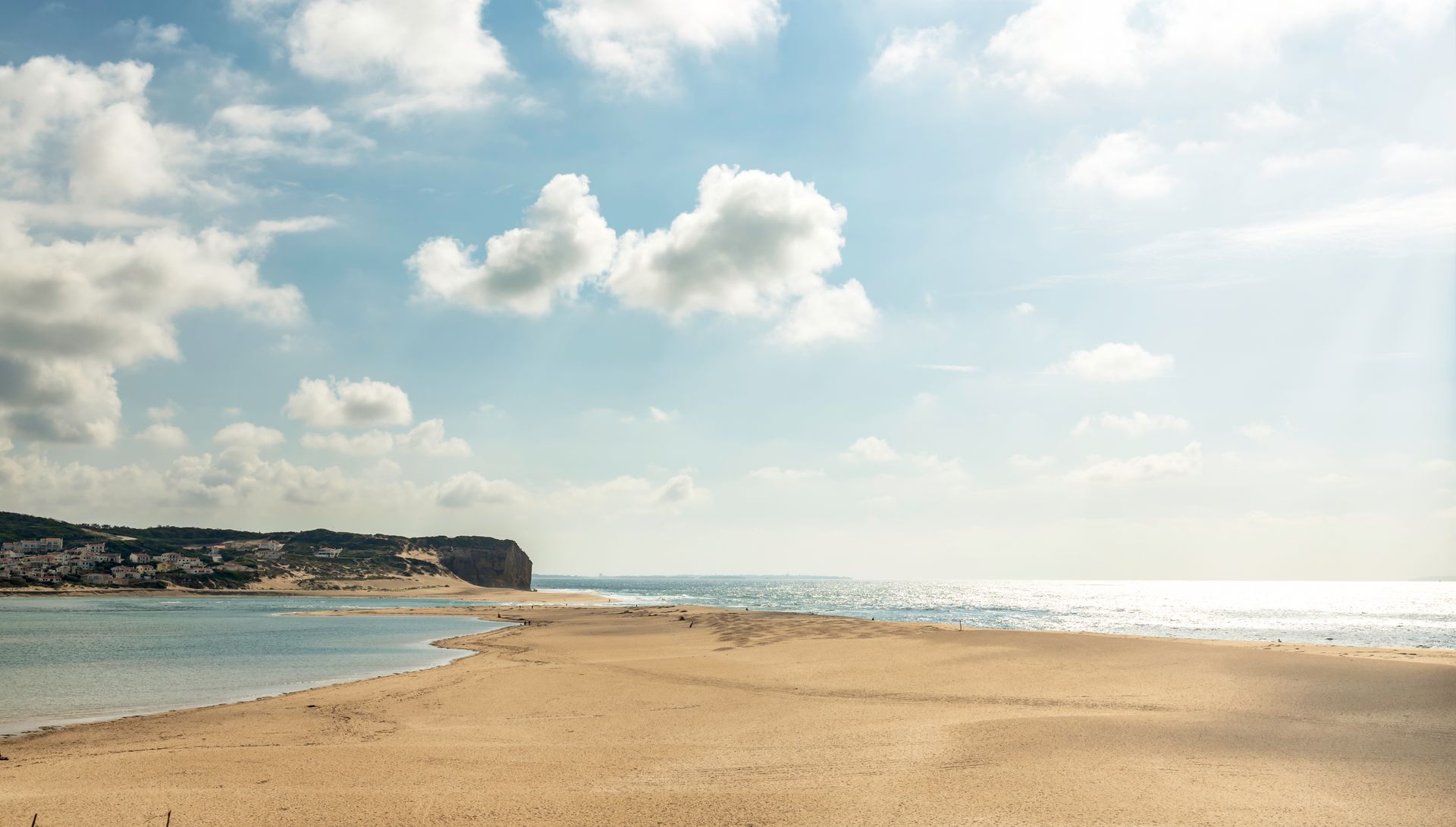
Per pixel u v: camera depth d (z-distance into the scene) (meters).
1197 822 16.17
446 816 17.14
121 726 29.16
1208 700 29.84
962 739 23.86
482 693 36.00
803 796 18.44
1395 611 150.25
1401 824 16.02
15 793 19.06
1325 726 25.11
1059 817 16.55
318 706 33.00
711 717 29.55
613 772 21.17
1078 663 40.25
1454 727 24.98
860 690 35.22
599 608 126.69
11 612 117.19
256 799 18.45
